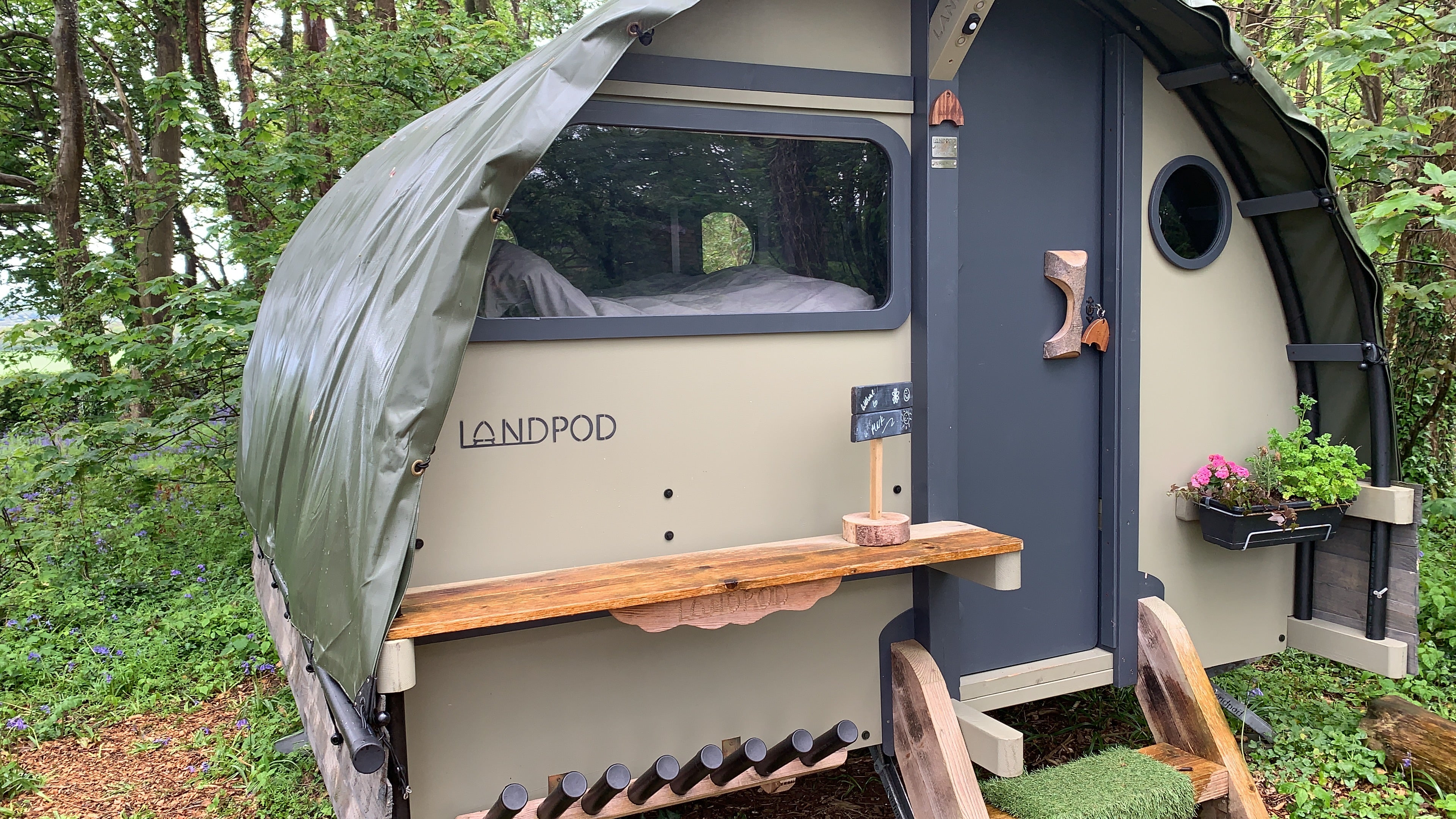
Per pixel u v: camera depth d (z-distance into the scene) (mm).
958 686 3062
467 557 2443
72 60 8883
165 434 6250
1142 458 3447
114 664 4922
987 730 2791
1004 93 3154
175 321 6277
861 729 2977
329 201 4434
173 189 8438
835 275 2918
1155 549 3514
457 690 2484
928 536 2771
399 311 2131
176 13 10680
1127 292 3346
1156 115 3359
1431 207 4168
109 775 3893
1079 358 3371
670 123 2617
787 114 2754
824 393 2857
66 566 6363
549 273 2561
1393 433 3543
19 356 6285
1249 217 3572
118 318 7078
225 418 6906
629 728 2676
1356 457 3617
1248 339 3648
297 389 2893
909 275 2951
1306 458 3420
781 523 2818
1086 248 3348
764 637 2828
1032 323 3268
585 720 2623
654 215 2699
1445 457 6207
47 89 11453
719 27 2656
